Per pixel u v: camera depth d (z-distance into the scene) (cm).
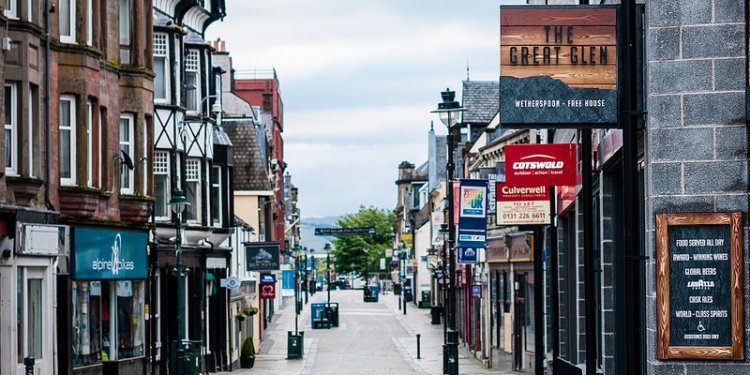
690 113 2666
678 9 2672
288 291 19650
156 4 6506
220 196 7506
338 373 7606
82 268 4931
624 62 2678
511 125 2711
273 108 16762
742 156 2652
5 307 4022
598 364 4209
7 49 4044
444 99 6988
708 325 2631
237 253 8931
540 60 2711
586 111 2706
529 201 4622
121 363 5412
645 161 2752
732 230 2634
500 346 8175
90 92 4888
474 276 9369
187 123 6806
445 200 11300
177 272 5575
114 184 5331
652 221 2666
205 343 7325
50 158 4600
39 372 4328
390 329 12619
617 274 3734
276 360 8812
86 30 4878
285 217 18900
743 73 2661
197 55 7019
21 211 4141
